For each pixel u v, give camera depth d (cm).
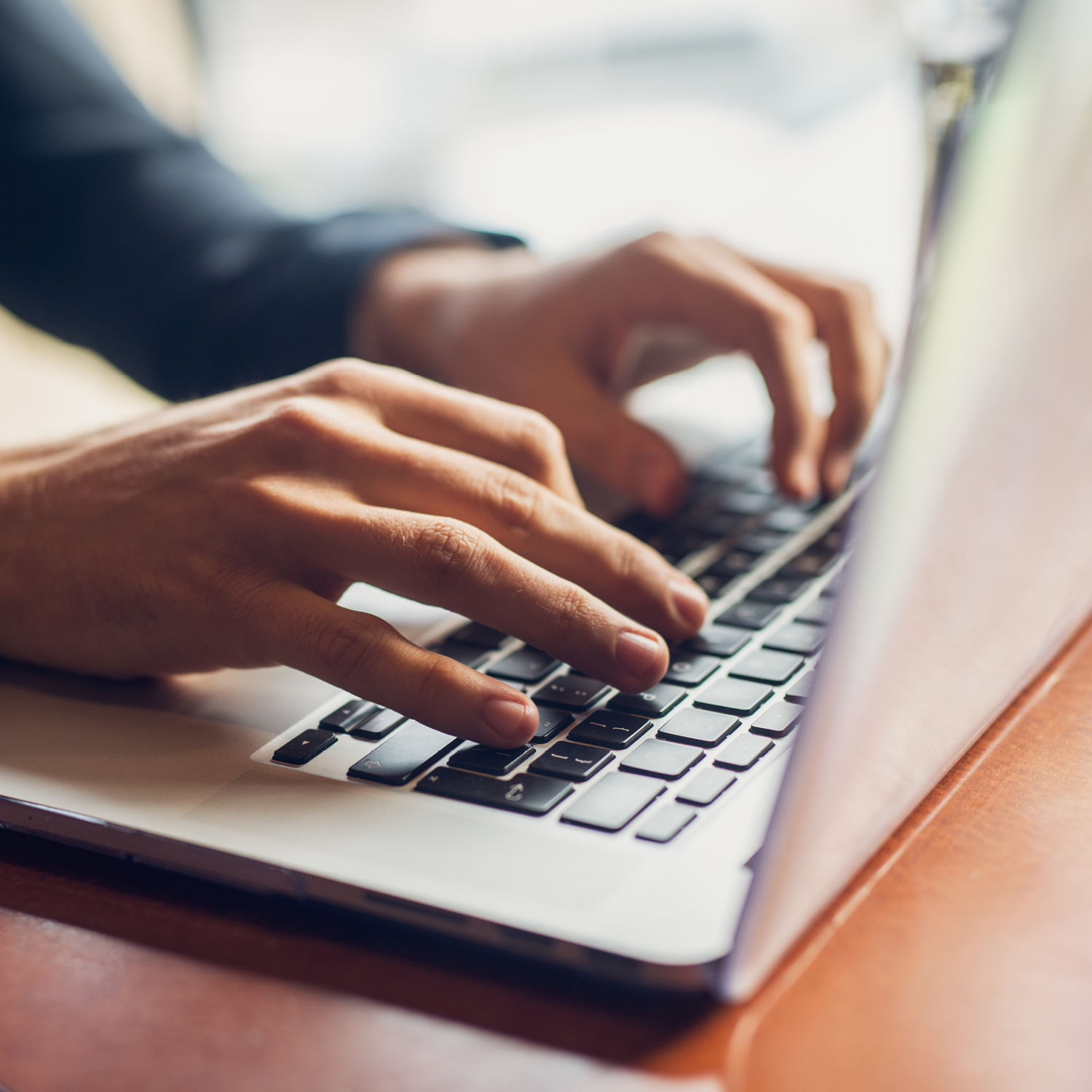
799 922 24
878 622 21
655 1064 22
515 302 69
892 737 24
